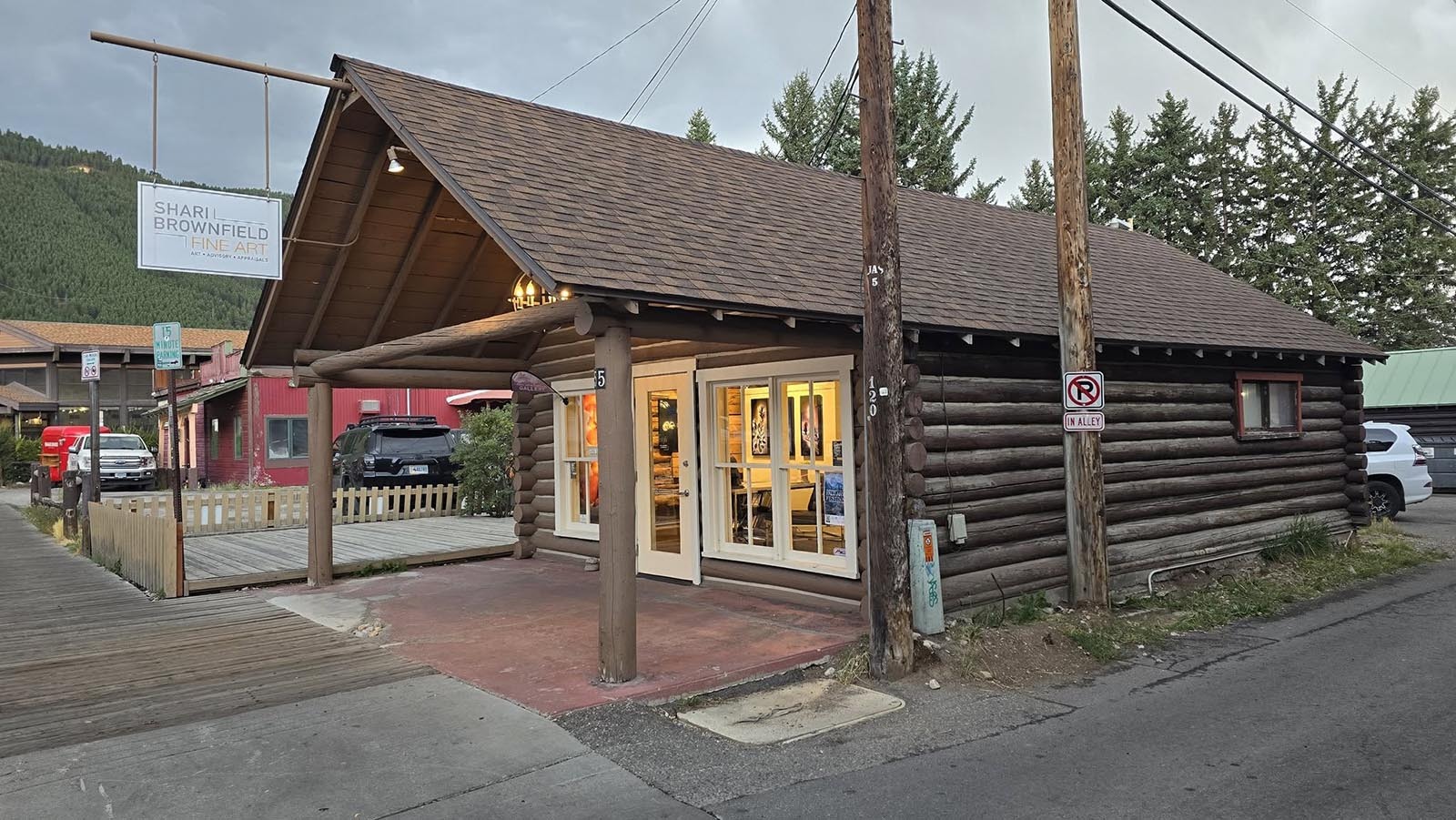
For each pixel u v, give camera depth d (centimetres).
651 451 993
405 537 1356
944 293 826
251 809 416
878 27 626
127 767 463
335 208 883
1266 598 891
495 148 744
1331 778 446
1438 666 646
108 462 2517
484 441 1717
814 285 704
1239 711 559
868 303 631
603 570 603
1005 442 820
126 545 1098
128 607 883
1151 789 437
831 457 812
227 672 636
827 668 645
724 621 771
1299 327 1193
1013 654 678
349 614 839
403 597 921
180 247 718
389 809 417
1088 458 825
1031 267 1052
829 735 518
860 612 767
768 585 859
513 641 721
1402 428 1498
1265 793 430
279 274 765
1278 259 2998
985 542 793
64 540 1466
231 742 498
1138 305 1026
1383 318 2922
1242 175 3142
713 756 484
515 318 678
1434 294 2933
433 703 564
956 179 3225
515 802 425
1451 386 1906
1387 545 1188
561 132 873
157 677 623
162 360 1014
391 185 877
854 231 912
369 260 950
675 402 961
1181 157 3178
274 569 1055
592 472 1093
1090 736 515
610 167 825
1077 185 808
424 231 924
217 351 2870
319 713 546
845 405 782
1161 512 969
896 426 626
